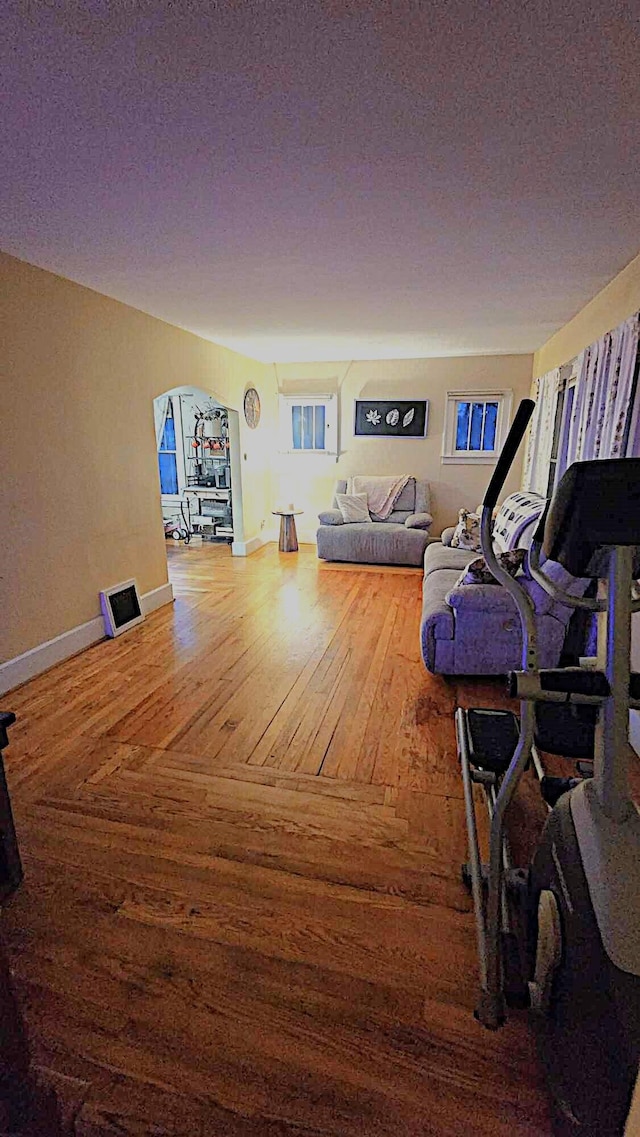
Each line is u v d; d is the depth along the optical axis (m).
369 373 6.23
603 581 1.15
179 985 1.35
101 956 1.43
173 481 7.33
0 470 2.78
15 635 2.95
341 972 1.39
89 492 3.45
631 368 2.60
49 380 3.05
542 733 1.82
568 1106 0.99
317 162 1.78
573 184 1.94
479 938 1.36
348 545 5.81
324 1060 1.19
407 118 1.53
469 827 1.64
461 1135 1.07
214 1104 1.12
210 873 1.70
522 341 5.01
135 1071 1.17
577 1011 0.98
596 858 1.03
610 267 2.89
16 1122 0.88
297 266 2.87
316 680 3.06
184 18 1.15
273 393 6.57
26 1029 1.25
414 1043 1.22
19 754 2.32
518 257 2.73
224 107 1.47
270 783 2.14
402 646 3.57
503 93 1.42
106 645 3.56
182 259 2.75
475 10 1.13
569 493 1.03
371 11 1.14
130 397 3.81
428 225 2.31
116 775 2.18
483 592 2.87
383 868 1.72
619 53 1.26
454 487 6.31
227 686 2.98
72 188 1.96
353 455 6.53
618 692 1.09
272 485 6.89
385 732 2.51
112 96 1.41
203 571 5.56
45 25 1.16
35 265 2.87
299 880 1.67
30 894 1.62
